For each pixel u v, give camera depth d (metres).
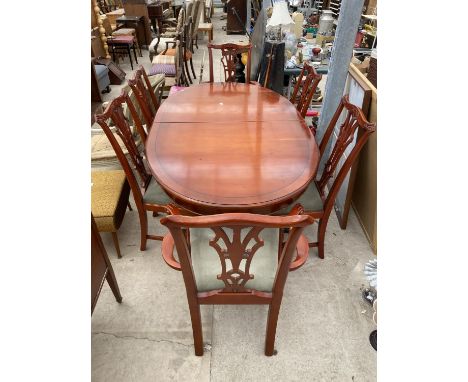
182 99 2.03
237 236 0.89
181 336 1.45
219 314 1.53
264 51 2.64
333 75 1.98
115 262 1.81
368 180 1.88
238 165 1.37
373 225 1.84
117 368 1.33
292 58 2.76
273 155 1.44
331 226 2.07
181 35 3.48
